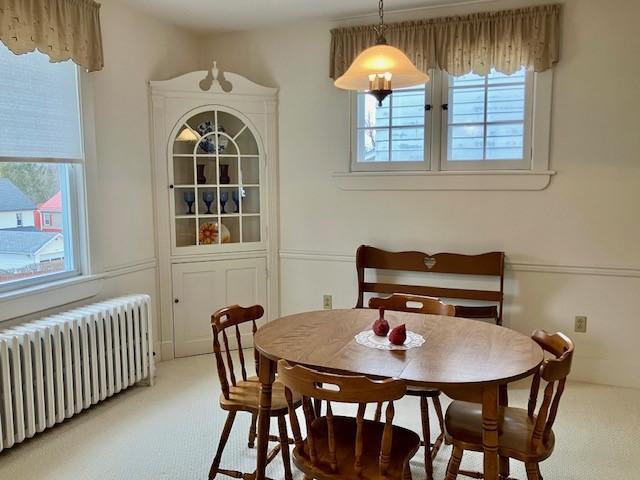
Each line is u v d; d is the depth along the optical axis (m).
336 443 1.92
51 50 2.79
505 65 3.41
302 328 2.33
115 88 3.42
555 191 3.44
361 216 3.95
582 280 3.46
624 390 3.35
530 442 1.89
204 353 4.07
